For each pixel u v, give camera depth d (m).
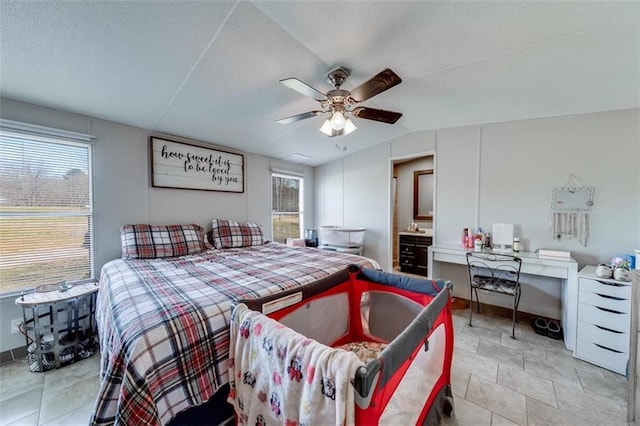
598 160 2.48
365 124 3.40
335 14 1.47
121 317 1.26
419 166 5.17
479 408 1.62
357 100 1.98
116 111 2.42
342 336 2.04
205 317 1.29
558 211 2.67
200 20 1.49
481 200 3.15
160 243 2.66
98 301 1.96
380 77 1.65
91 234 2.49
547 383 1.84
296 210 4.87
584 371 1.98
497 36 1.61
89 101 2.21
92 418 1.02
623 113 2.37
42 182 2.23
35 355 1.97
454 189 3.35
